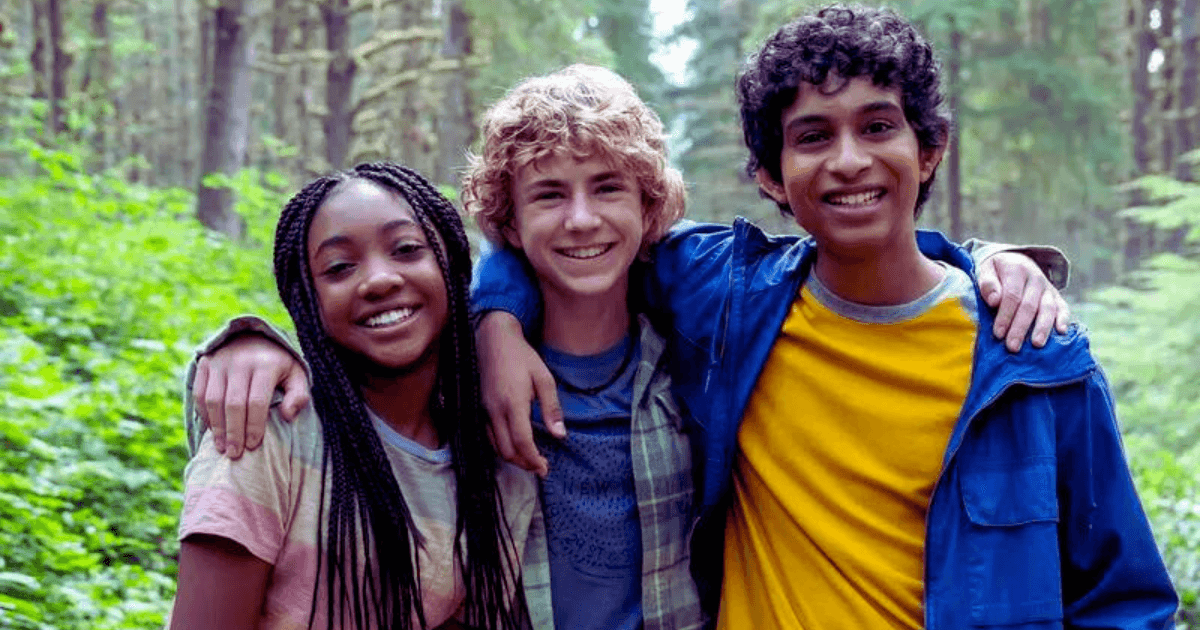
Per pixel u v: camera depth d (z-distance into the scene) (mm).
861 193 2430
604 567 2562
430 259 2305
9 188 10203
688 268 2738
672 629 2594
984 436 2438
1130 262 22422
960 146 23594
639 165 2500
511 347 2488
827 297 2576
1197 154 13695
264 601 2186
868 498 2494
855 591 2461
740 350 2631
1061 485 2451
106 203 10781
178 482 6133
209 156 15016
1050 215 30391
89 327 8008
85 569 4945
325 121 17234
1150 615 2439
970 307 2498
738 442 2633
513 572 2445
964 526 2414
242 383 2152
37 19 19328
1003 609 2363
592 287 2502
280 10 21656
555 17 18625
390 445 2318
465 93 19797
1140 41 23484
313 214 2291
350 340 2279
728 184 35500
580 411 2586
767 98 2477
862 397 2514
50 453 5332
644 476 2576
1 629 4164
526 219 2518
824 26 2451
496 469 2488
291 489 2180
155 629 4680
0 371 6086
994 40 25516
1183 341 11625
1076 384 2420
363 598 2211
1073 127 24516
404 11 23094
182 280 10117
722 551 2715
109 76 23062
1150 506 7863
